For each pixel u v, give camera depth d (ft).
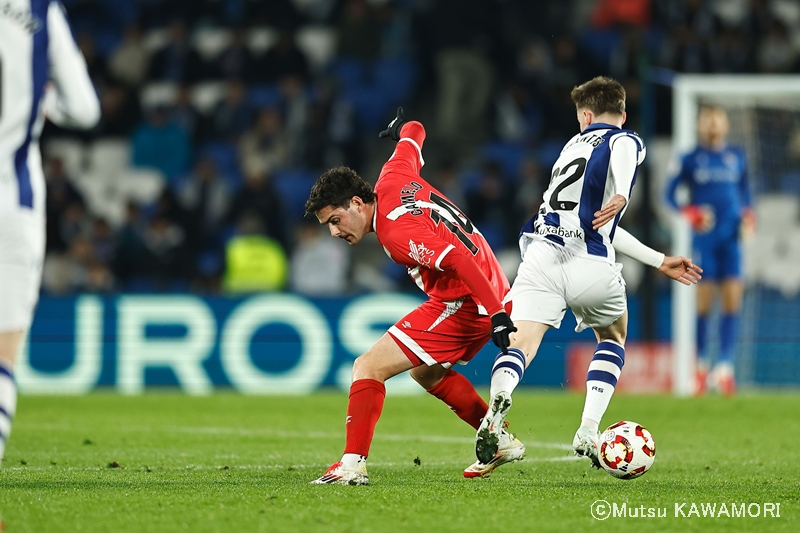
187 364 146.20
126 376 146.20
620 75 193.36
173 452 73.97
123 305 146.61
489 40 209.05
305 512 44.78
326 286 164.96
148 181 196.13
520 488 53.16
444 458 71.10
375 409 54.65
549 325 59.16
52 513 44.47
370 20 208.03
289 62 201.57
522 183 178.09
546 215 60.23
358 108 204.23
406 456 72.33
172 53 204.85
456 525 42.27
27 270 42.88
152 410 112.37
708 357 149.28
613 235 59.52
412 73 206.28
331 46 219.20
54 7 43.80
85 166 200.75
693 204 130.82
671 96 192.44
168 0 221.05
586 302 59.16
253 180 172.55
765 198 150.20
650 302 141.59
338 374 145.28
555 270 58.80
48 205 172.55
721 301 131.54
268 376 145.69
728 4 213.46
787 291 150.00
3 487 53.06
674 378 138.41
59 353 146.20
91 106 45.06
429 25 208.23
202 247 172.76
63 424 96.63
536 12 209.67
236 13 219.20
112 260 167.32
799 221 150.00
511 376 56.29
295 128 192.65
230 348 146.10
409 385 145.07
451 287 54.65
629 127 190.49
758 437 85.05
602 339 62.03
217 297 146.72
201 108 206.49
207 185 175.94
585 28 209.46
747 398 124.57
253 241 163.73
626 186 57.52
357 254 180.75
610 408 110.93
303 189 185.98
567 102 196.75
